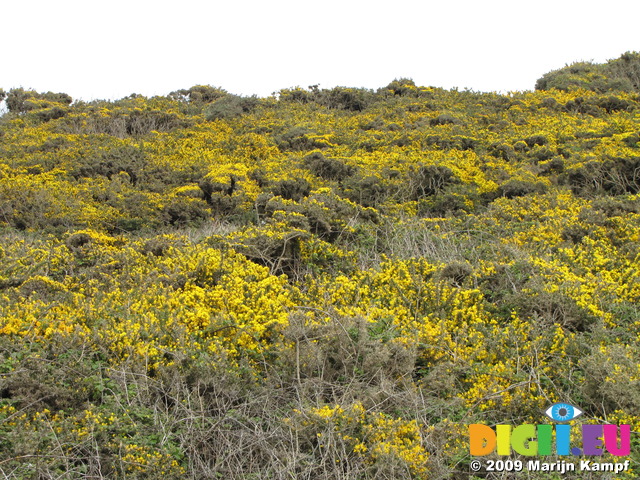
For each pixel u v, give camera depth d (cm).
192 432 357
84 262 673
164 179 1102
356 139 1349
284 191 1013
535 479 333
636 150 1076
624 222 743
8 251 666
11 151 1273
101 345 422
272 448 356
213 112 1714
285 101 1889
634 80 1930
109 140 1376
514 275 575
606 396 381
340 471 338
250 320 468
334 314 464
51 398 371
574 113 1570
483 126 1457
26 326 431
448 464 351
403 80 2044
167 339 439
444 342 443
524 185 993
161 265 598
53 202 938
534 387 399
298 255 672
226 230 818
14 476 309
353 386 404
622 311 515
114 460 330
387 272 580
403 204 946
